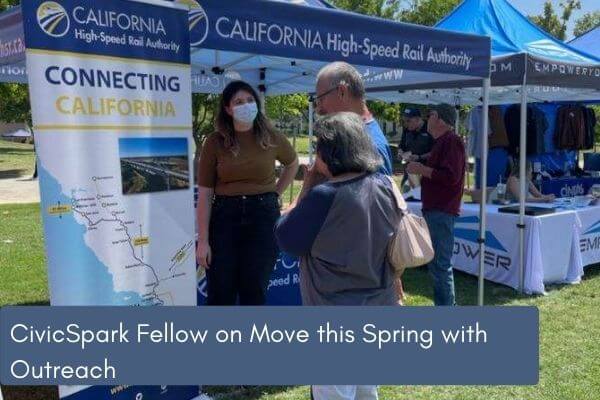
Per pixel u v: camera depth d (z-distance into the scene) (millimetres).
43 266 6473
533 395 3334
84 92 2264
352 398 2225
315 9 3096
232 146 2947
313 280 2057
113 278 2443
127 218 2457
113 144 2377
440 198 4125
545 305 4934
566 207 5863
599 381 3488
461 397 3332
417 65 3676
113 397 2572
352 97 2211
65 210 2258
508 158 7531
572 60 5445
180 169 2643
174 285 2672
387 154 2248
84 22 2236
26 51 2098
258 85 6289
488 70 4215
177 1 2551
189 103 2641
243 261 3088
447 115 4094
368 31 3361
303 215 1962
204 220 3010
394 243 2025
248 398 3281
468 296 5215
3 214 10383
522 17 6273
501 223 5512
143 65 2447
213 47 2742
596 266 6418
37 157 2170
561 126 8031
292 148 3266
